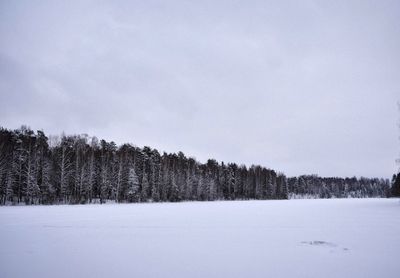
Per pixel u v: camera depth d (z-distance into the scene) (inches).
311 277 317.7
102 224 719.1
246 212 1129.4
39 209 1272.1
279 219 850.8
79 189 2140.7
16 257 396.2
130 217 900.0
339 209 1268.5
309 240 513.3
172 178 2859.3
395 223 740.7
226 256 403.2
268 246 465.7
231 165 4355.3
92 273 330.3
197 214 1029.8
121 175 2365.9
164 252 425.7
